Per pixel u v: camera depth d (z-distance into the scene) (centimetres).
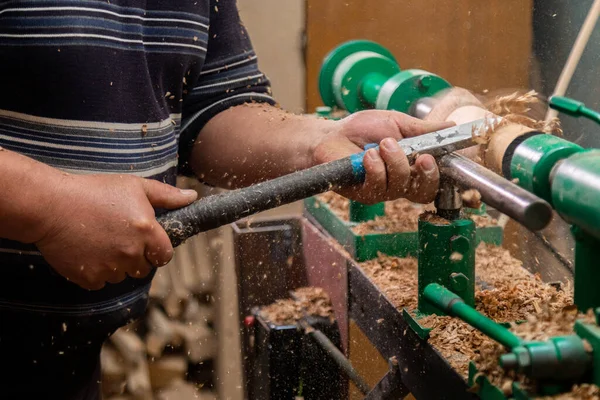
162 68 99
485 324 65
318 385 120
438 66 161
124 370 198
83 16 89
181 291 204
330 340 120
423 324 81
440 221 82
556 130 86
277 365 119
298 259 139
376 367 119
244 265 138
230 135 110
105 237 79
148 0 96
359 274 106
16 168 77
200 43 102
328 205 129
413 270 105
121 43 93
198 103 113
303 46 176
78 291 96
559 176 64
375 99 127
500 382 64
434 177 81
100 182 81
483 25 154
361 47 140
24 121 91
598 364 57
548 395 60
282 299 136
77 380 107
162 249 80
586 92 121
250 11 180
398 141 85
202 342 204
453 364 73
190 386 199
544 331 64
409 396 120
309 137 101
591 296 65
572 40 130
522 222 62
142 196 81
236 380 202
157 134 99
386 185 83
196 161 115
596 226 59
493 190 67
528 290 89
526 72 150
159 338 203
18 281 95
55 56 88
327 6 165
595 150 65
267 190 80
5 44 88
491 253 106
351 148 96
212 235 202
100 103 92
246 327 134
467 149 85
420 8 160
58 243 79
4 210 76
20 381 103
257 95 117
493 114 86
